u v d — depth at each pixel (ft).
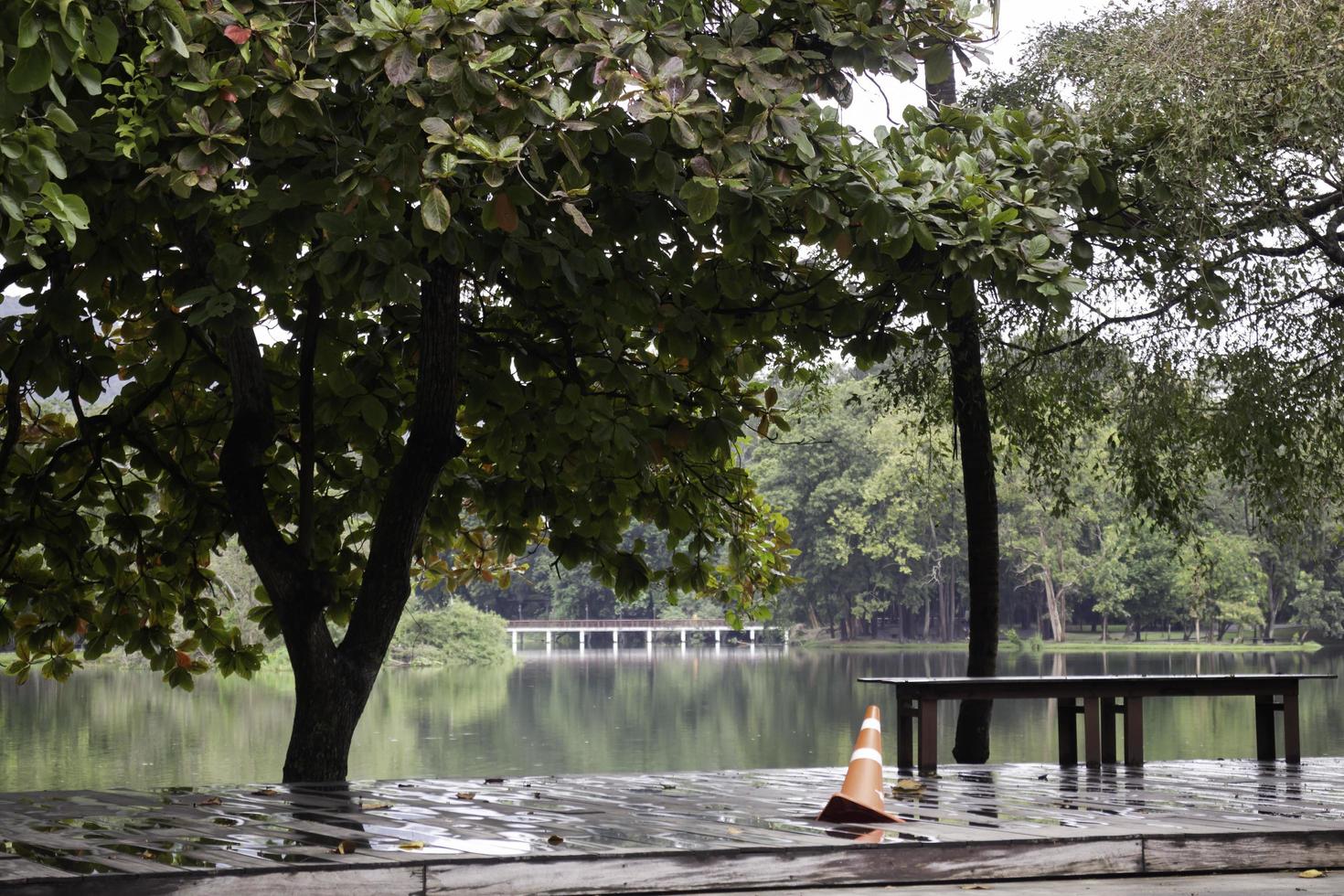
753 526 38.06
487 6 20.20
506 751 82.64
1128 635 289.53
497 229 23.39
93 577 33.83
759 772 27.61
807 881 16.66
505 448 30.19
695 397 32.09
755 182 23.04
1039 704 123.44
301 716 27.68
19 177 14.87
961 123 28.19
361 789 23.67
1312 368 37.40
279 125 20.42
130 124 19.62
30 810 20.18
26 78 13.84
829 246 24.13
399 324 29.50
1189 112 28.35
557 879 15.67
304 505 28.48
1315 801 22.86
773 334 31.04
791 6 24.09
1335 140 29.45
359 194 20.16
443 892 15.24
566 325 30.25
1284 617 279.49
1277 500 39.73
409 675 178.60
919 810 20.99
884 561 260.62
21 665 33.27
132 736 85.51
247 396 28.43
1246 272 35.81
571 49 19.92
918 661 220.43
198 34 20.49
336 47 19.84
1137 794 23.89
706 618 304.91
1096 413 39.68
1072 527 232.53
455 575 39.01
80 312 27.84
